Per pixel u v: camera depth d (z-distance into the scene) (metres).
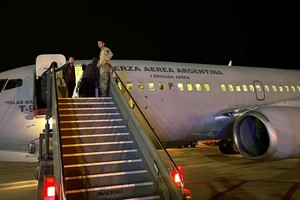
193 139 12.27
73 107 7.42
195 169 11.89
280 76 14.34
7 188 9.45
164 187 5.29
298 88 14.36
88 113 7.29
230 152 16.19
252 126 10.77
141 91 10.81
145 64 11.64
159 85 11.18
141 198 5.23
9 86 10.12
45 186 4.57
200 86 11.95
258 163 13.17
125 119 6.98
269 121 9.82
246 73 13.54
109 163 5.82
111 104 7.71
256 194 8.16
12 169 13.15
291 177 10.27
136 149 6.33
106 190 5.31
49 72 7.82
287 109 10.50
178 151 18.34
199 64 13.05
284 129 9.80
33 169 13.00
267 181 9.66
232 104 12.39
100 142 6.45
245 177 10.30
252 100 12.88
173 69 11.96
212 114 11.90
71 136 6.31
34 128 9.70
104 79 8.24
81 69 10.51
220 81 12.51
